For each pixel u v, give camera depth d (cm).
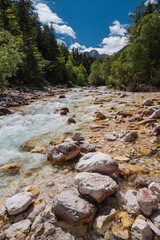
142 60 2092
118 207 193
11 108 931
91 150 350
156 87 2091
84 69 9069
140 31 2281
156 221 162
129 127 514
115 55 4512
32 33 2592
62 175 273
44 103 1129
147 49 2084
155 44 2044
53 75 4466
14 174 283
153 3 2739
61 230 166
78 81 6359
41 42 4159
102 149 362
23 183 256
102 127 532
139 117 587
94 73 5234
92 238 158
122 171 261
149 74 2172
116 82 3172
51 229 165
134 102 1050
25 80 2450
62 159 309
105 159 239
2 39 1584
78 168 253
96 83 5369
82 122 627
